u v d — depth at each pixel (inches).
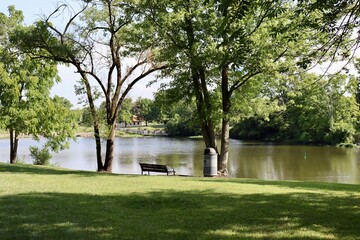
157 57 846.5
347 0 350.0
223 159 931.3
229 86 946.1
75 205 385.1
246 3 321.4
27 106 1122.0
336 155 1791.3
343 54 422.0
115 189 491.5
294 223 328.2
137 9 808.9
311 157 1715.1
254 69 788.0
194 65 793.6
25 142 2689.5
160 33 816.9
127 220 331.9
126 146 2429.9
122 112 998.4
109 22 901.8
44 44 879.7
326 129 2482.8
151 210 371.9
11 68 1121.4
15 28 1069.8
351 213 366.3
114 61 913.5
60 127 1187.9
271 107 1015.0
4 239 277.7
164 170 837.8
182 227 312.3
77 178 602.5
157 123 5506.9
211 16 783.1
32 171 698.2
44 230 299.4
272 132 3043.8
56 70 1186.0
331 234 296.7
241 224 323.6
